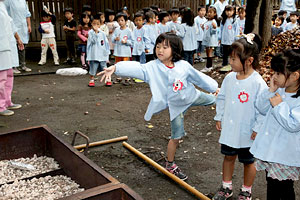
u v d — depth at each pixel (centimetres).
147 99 680
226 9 934
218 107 309
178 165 385
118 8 1264
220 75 886
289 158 241
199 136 474
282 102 232
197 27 1018
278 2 1535
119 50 811
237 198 316
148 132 492
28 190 293
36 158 351
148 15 830
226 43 952
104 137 471
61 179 309
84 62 987
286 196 256
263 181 349
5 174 325
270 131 249
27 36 918
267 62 782
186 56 945
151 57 862
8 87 587
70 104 639
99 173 238
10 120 541
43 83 817
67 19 1041
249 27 859
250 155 293
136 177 357
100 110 601
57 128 506
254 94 279
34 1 1095
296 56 225
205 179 354
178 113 339
